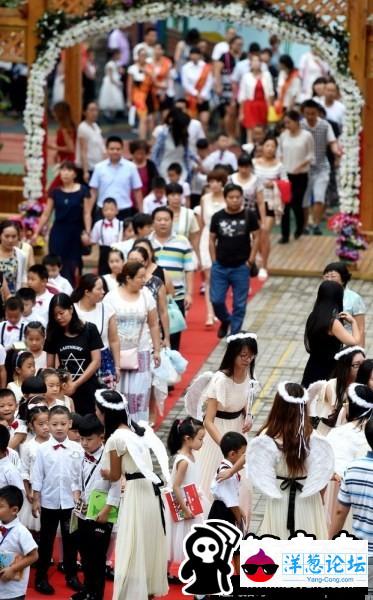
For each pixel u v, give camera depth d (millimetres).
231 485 23141
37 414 24328
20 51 41969
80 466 24047
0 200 45875
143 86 56844
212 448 25062
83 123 45438
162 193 37875
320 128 44500
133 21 41188
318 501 21828
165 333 30641
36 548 21438
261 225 39344
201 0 40469
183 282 33406
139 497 22438
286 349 35219
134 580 22312
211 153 43656
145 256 30344
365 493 20781
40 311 30031
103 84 62406
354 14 40125
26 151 42125
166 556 22891
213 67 57219
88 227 37750
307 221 45906
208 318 37125
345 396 24172
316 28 40125
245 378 24922
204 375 25406
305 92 54906
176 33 68062
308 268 41344
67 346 27500
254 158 42219
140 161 41031
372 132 42188
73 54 49750
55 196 37781
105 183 38938
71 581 24203
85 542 23156
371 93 41531
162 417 31469
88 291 28344
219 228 34688
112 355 28734
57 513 24078
